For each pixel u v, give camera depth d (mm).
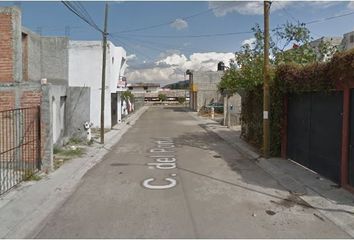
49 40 19656
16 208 6293
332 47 12688
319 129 8680
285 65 10242
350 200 6656
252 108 13906
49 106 9258
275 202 6664
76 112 15414
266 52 11039
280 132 11000
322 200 6699
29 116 9258
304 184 7844
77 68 21578
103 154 12430
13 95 9281
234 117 23031
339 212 6031
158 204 6523
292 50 12891
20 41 9648
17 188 7551
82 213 6078
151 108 54500
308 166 9367
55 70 19734
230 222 5617
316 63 8352
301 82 9031
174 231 5238
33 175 8625
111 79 22422
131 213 6039
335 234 5168
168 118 31344
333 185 7684
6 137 9305
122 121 27219
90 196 7102
